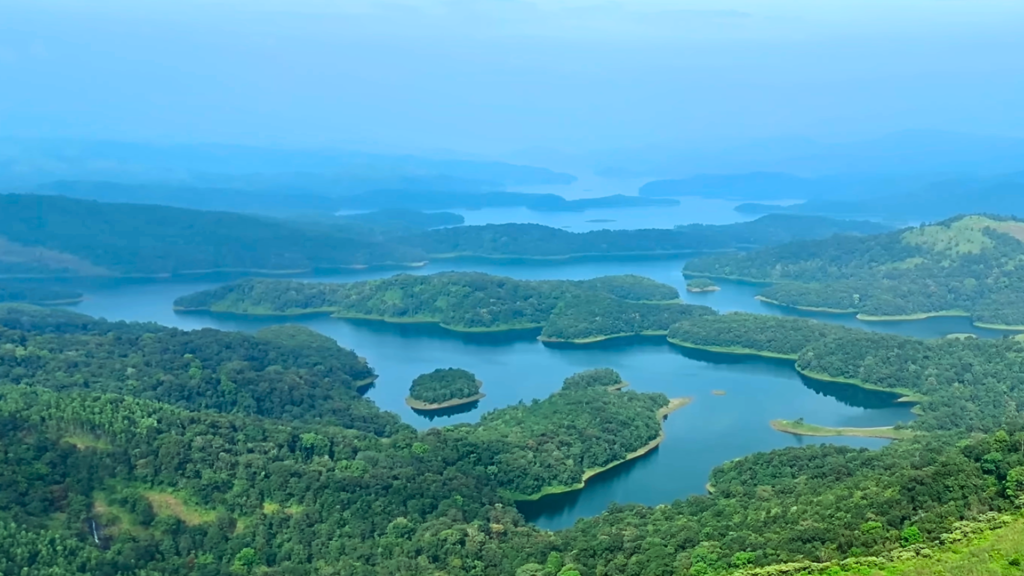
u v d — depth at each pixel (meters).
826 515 199.25
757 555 185.25
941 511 187.75
